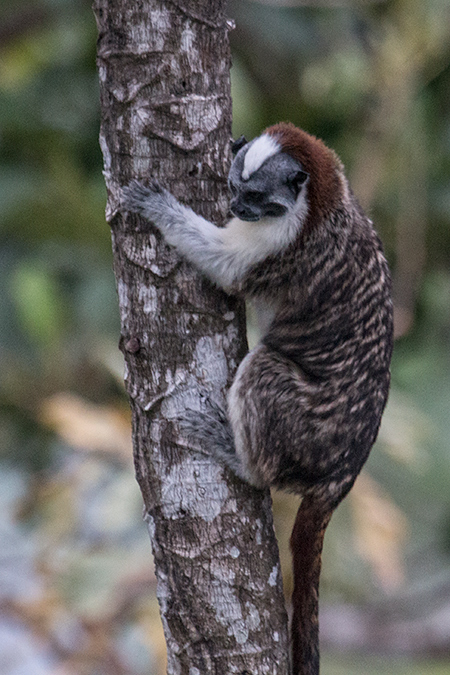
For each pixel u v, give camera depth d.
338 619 15.15
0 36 15.17
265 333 8.88
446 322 16.12
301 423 8.16
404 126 14.50
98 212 14.40
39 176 14.95
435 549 15.94
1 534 12.16
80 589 11.01
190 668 7.16
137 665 11.04
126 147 7.18
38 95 15.79
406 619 15.13
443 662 14.81
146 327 7.23
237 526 7.27
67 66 16.03
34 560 11.38
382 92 14.55
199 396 7.27
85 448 11.73
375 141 14.48
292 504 10.84
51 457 14.27
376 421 8.62
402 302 14.05
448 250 15.63
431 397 15.66
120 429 11.80
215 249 7.34
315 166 8.46
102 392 14.48
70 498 11.48
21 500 11.79
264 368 8.18
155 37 6.99
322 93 15.45
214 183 7.39
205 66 7.14
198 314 7.30
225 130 7.37
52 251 15.02
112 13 7.03
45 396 14.39
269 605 7.27
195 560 7.18
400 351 16.20
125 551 11.63
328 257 8.52
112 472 12.02
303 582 8.25
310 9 14.96
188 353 7.27
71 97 15.98
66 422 11.59
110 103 7.18
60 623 10.62
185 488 7.20
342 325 8.52
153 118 7.11
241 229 7.89
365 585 14.93
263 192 8.06
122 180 7.23
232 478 7.32
